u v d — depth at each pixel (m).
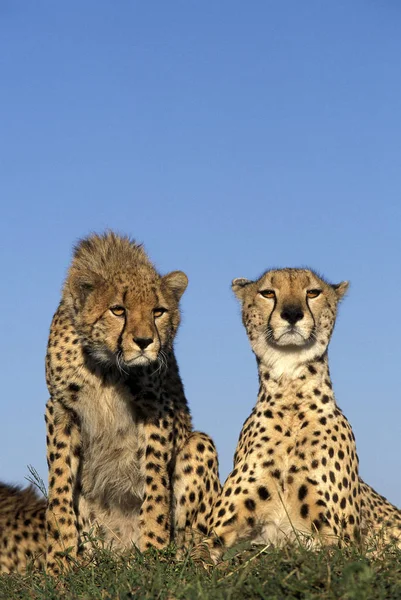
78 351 10.96
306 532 10.46
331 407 11.05
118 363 10.57
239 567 8.12
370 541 9.62
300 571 7.55
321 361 11.12
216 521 10.63
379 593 6.73
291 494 10.67
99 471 11.48
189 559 9.06
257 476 10.76
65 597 8.10
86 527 11.59
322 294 11.27
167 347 11.12
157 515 11.02
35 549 11.59
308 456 10.71
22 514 11.85
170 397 11.53
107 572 8.65
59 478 11.02
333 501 10.59
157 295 10.88
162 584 7.73
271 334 11.02
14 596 8.62
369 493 11.89
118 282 10.77
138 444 11.35
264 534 10.80
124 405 11.15
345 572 6.96
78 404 11.09
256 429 11.05
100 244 11.69
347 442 10.98
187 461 11.57
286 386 11.03
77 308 10.81
